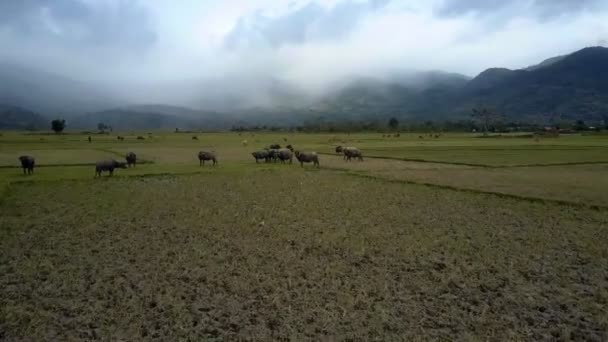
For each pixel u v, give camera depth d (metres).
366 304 13.91
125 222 24.12
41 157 63.28
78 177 40.91
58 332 11.96
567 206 29.67
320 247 19.89
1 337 11.63
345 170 50.12
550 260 18.33
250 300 14.09
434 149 82.25
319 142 114.88
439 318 13.02
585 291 15.15
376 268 17.20
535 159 61.81
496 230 23.20
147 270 16.67
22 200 30.00
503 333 12.19
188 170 47.34
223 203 29.84
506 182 40.31
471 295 14.72
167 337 11.77
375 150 80.50
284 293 14.66
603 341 11.84
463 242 20.86
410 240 21.14
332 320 12.80
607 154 69.56
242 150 84.56
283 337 11.81
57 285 15.15
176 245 19.94
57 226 23.08
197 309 13.42
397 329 12.31
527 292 15.02
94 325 12.35
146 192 33.88
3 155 65.81
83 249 19.22
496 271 17.00
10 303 13.71
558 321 12.95
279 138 144.75
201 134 199.38
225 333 12.01
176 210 27.41
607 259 18.50
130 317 12.84
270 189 36.09
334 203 30.31
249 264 17.48
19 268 16.77
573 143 100.88
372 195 33.62
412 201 31.28
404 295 14.64
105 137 147.62
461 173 47.31
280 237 21.47
